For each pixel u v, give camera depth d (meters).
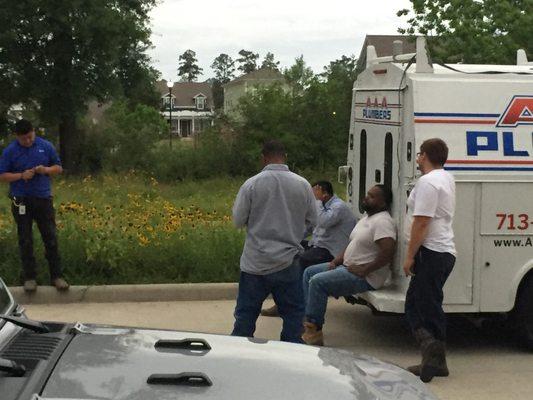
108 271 9.95
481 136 7.50
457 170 7.45
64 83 34.62
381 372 3.26
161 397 2.68
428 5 20.72
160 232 10.70
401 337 8.39
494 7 19.64
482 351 7.86
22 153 9.10
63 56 34.12
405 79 7.60
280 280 6.71
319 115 32.16
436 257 6.76
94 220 11.12
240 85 85.31
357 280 7.64
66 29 33.66
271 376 2.96
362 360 3.40
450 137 7.46
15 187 9.17
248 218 6.74
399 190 7.67
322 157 32.44
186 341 3.27
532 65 8.67
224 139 32.69
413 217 6.77
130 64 37.38
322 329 8.58
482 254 7.53
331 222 8.51
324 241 8.57
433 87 7.47
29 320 3.26
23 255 9.29
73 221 10.79
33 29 33.06
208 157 32.47
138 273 10.02
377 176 8.30
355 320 9.09
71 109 34.59
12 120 38.09
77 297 9.43
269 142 6.77
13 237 10.20
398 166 7.71
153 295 9.60
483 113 7.52
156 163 33.22
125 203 18.31
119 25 33.91
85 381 2.74
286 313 6.82
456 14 20.05
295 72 33.03
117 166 33.94
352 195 9.07
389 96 7.96
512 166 7.54
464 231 7.49
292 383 2.91
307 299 8.04
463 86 7.50
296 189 6.69
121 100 38.34
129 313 9.05
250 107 32.50
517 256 7.58
